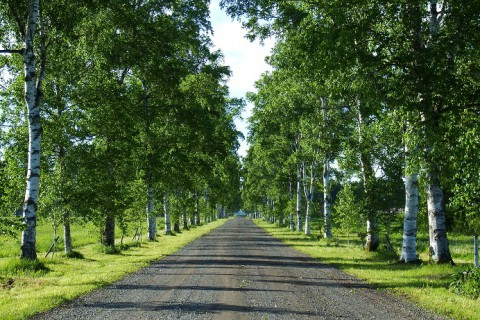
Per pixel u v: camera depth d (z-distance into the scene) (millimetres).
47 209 17016
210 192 68750
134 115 24734
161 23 22219
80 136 18500
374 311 7922
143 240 30375
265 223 81312
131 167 23844
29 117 14562
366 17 12266
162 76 23922
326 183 30906
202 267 14773
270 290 10164
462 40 11414
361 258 17922
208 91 27969
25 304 8234
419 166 11672
